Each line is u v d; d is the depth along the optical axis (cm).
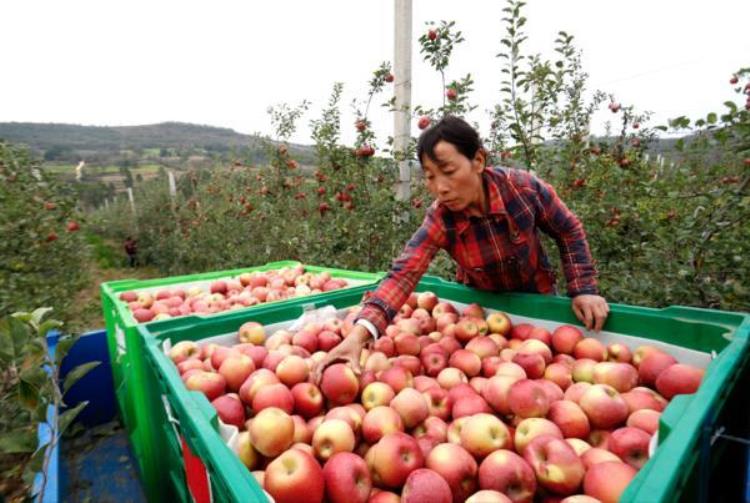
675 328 173
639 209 387
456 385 179
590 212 404
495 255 214
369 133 485
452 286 261
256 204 797
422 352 210
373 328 188
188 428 127
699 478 99
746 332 145
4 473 266
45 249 501
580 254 211
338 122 570
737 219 261
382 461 128
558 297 216
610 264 392
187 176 1520
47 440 209
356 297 272
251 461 138
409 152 457
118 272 1617
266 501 81
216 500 105
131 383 224
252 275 365
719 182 295
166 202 1620
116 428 337
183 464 146
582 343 191
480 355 203
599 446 143
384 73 480
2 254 454
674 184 334
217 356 195
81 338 338
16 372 218
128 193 2222
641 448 123
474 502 112
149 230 1712
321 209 539
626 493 76
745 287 266
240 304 301
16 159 510
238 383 182
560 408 146
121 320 247
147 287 350
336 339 221
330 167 550
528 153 380
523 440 136
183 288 350
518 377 169
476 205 202
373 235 493
